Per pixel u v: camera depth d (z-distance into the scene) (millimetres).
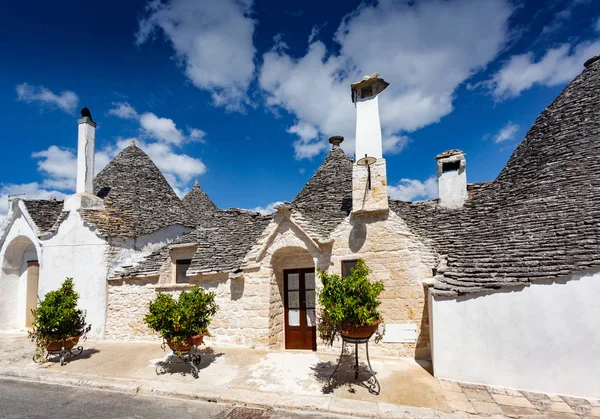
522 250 7461
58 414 5934
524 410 5523
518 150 12000
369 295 6074
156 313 7359
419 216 11539
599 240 6598
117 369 8172
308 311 9969
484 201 10930
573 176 9164
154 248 13453
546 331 6285
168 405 6242
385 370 7406
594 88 11172
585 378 5973
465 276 7391
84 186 12734
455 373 6832
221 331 10016
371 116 9797
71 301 8719
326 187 12531
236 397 6312
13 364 8891
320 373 7418
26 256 14336
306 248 9391
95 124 13414
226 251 11039
